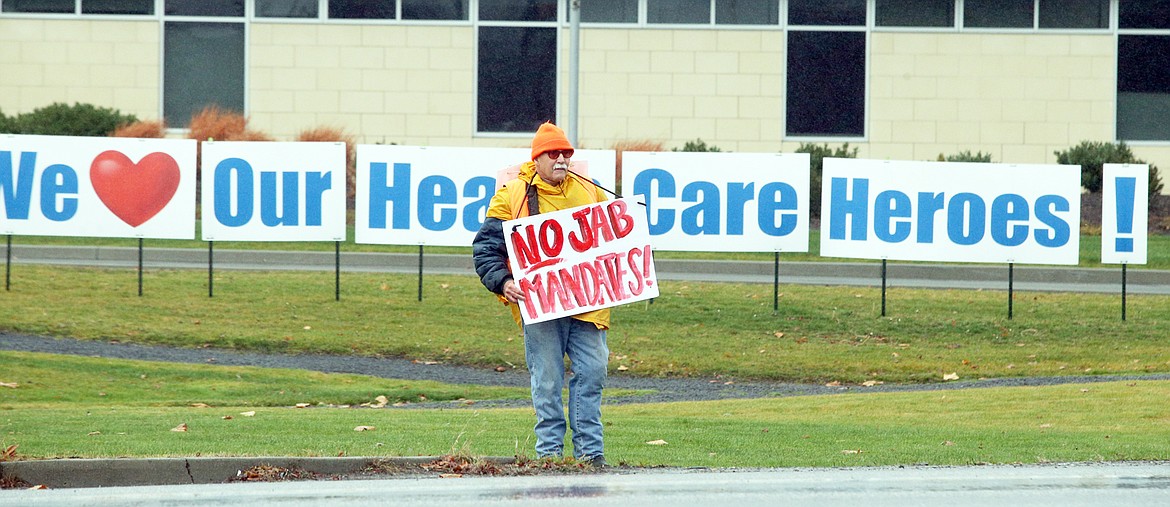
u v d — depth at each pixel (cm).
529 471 2931
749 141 12250
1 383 5378
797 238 7200
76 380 5559
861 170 7169
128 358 6159
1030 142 12288
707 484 2755
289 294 7612
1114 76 12250
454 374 6156
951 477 2872
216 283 7838
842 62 12250
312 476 2916
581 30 12194
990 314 7369
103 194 7306
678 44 12225
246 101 12175
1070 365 6338
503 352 6562
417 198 7312
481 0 12206
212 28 12169
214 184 7331
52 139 7275
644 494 2625
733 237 7200
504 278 2995
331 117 12225
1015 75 12256
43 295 7356
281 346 6569
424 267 8962
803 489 2695
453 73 12225
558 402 3044
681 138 12250
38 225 7300
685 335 6900
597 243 2988
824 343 6800
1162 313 7419
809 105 12250
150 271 8162
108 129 11312
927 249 7156
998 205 7125
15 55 12056
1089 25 12256
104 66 12112
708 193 7181
